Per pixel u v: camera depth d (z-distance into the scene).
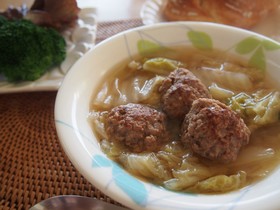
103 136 0.19
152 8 0.35
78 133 0.17
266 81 0.22
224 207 0.14
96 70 0.21
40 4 0.31
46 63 0.27
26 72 0.26
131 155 0.18
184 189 0.17
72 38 0.31
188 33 0.24
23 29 0.27
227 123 0.17
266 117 0.20
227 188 0.17
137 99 0.21
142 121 0.19
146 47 0.23
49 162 0.22
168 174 0.18
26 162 0.22
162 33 0.24
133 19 0.34
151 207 0.14
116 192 0.15
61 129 0.17
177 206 0.14
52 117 0.25
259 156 0.18
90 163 0.16
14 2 0.35
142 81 0.22
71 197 0.19
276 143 0.19
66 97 0.19
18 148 0.22
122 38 0.23
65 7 0.31
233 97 0.21
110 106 0.21
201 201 0.15
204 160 0.18
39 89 0.26
